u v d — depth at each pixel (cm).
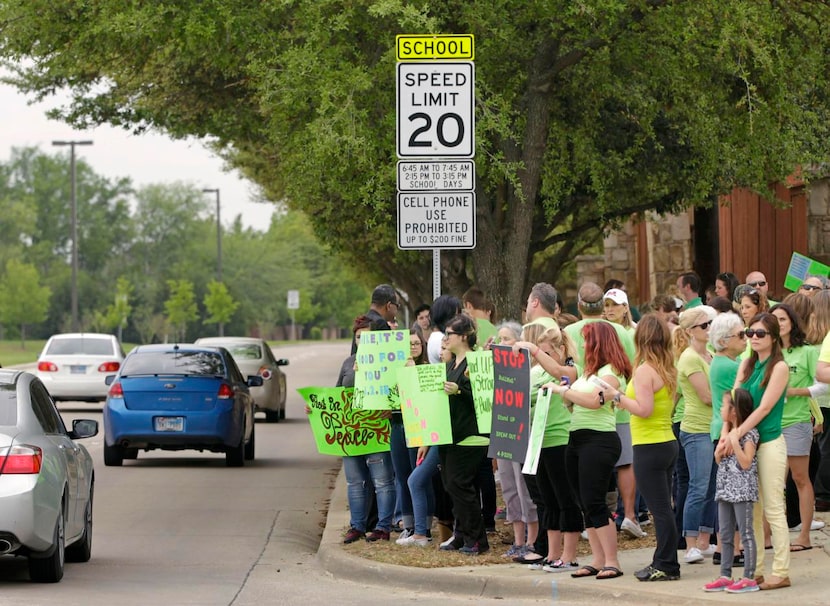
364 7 2978
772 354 1856
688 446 2125
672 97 3556
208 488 3503
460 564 2173
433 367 2206
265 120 4441
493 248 3259
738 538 2066
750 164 3500
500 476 2202
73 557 2350
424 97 2441
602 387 1919
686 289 2867
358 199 3300
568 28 3142
